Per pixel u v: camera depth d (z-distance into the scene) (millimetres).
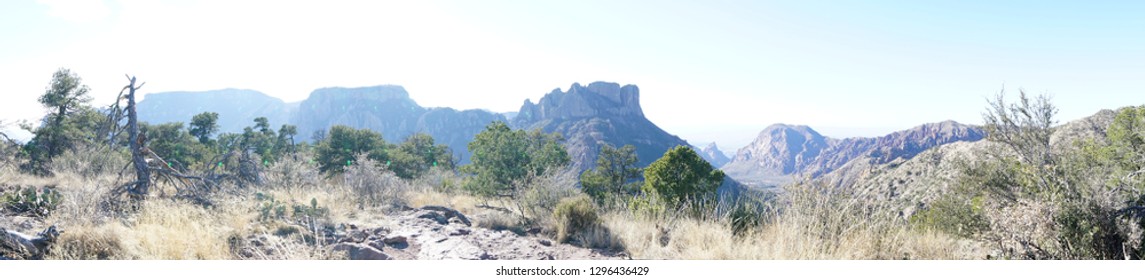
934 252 4941
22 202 6852
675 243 5656
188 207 6758
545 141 24016
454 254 5273
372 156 40438
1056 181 5395
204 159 40281
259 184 11000
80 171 12742
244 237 5652
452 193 16031
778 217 5395
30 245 4574
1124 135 10469
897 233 4949
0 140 13859
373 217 7836
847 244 4707
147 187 8477
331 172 38000
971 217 5461
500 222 7582
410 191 12289
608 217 7430
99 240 4836
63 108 28016
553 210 7582
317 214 7078
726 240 5125
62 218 5805
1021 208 4688
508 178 17422
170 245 4727
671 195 20266
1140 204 4629
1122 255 4379
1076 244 4398
